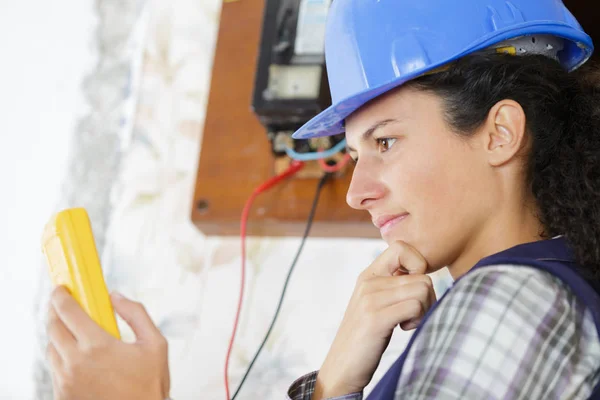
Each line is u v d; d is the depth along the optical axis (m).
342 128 1.01
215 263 1.51
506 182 0.82
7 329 1.64
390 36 0.87
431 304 0.85
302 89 1.32
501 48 0.86
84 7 1.81
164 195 1.60
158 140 1.65
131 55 1.73
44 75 1.79
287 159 1.43
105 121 1.70
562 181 0.80
